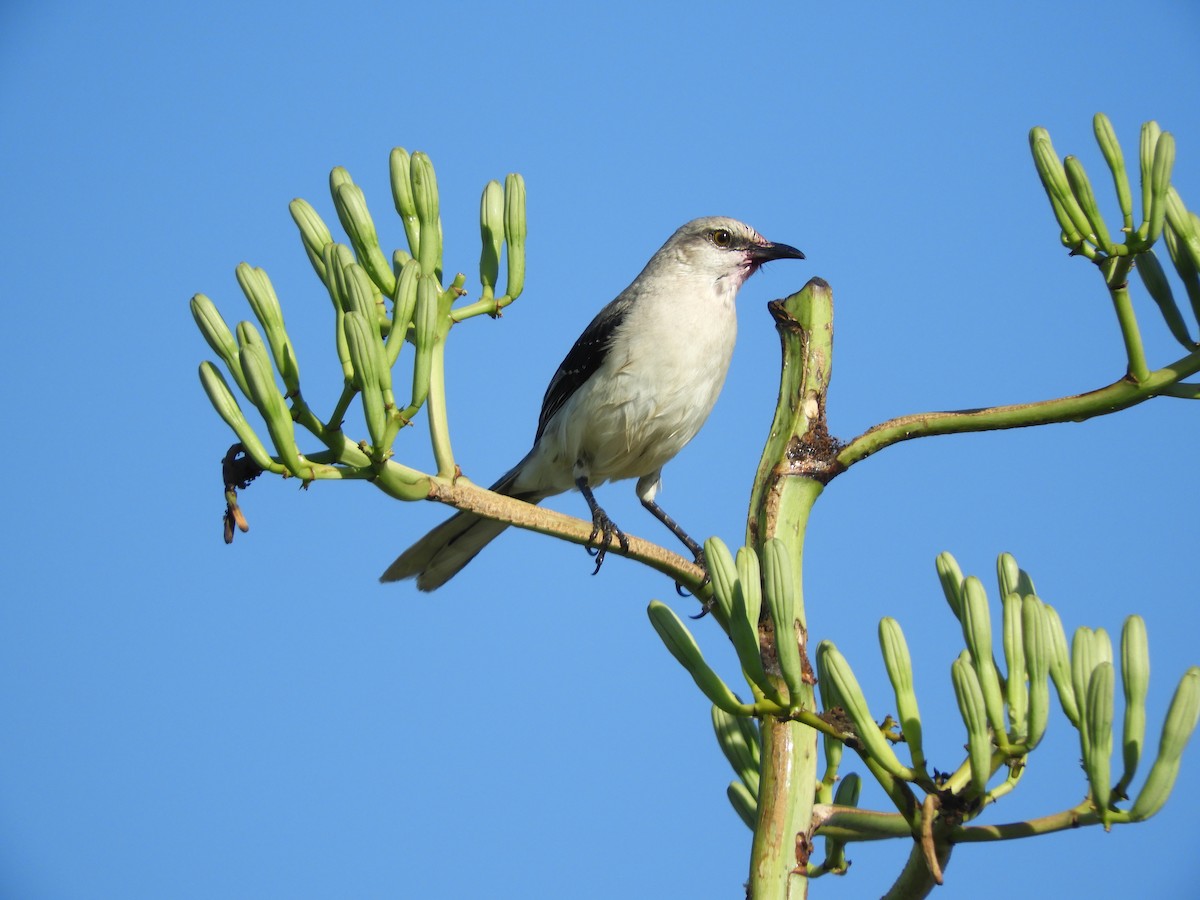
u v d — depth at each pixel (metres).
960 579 5.20
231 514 5.75
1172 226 5.98
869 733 4.62
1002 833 4.54
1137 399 5.71
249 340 5.40
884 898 4.87
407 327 5.87
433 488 5.81
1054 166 5.75
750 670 4.91
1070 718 4.75
